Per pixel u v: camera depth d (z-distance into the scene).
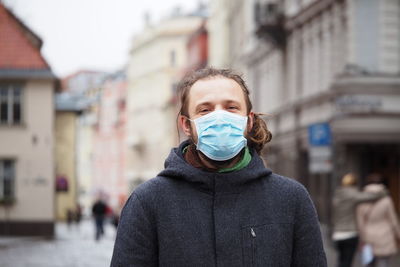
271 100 44.34
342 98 28.78
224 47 64.88
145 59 110.94
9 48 37.59
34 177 37.12
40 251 26.22
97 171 131.88
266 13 40.72
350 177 13.28
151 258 3.47
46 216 37.03
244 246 3.40
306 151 36.72
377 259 13.04
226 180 3.45
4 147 37.09
